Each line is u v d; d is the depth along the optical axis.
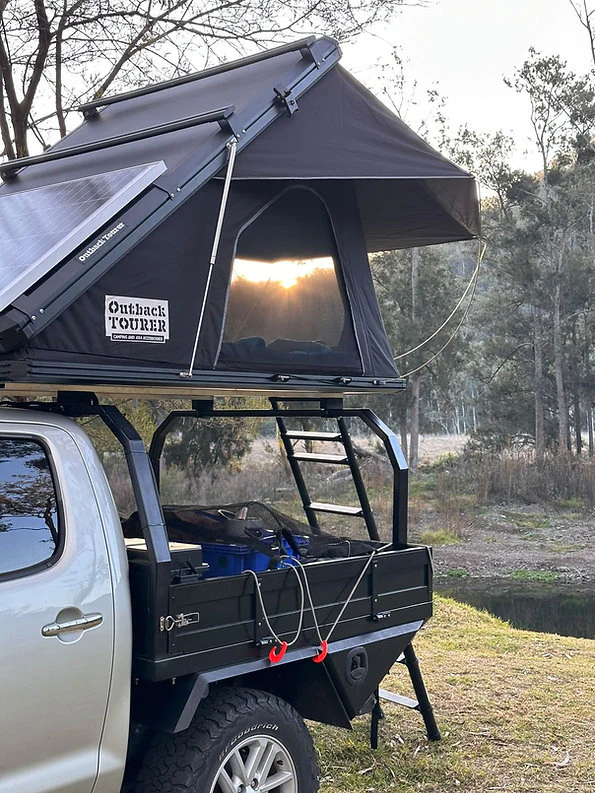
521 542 23.69
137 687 3.48
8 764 2.80
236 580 3.51
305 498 5.57
